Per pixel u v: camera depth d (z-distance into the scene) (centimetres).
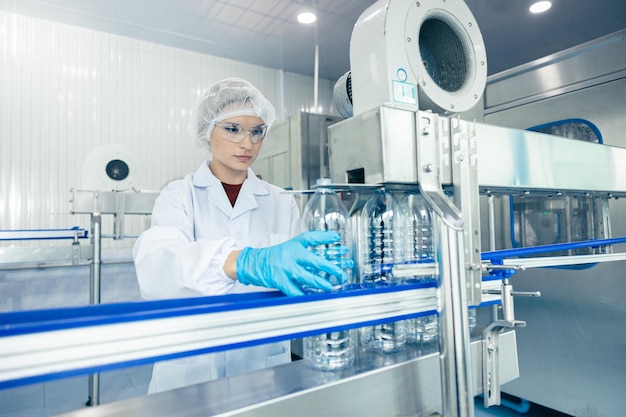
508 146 74
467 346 55
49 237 196
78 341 36
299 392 53
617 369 172
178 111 337
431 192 61
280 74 387
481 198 221
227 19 292
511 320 68
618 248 169
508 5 262
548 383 196
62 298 296
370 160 62
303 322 48
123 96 315
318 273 59
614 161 98
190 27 303
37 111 284
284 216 141
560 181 83
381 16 67
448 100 73
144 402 52
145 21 292
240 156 118
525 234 204
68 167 293
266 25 301
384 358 66
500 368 75
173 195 122
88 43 303
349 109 92
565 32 300
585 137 180
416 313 59
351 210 78
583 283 183
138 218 323
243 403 51
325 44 332
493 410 213
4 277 278
